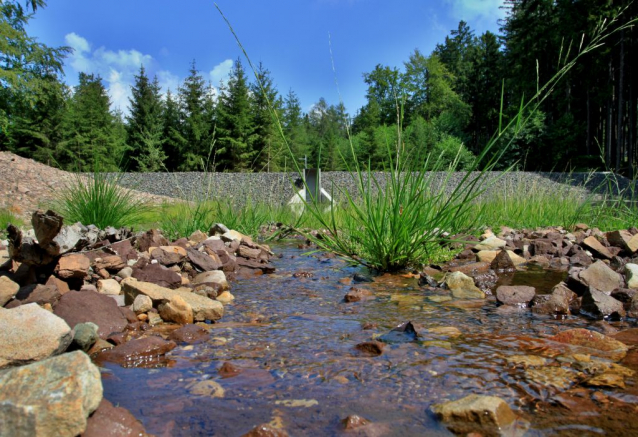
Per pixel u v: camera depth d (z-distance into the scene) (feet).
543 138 84.48
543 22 89.10
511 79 95.86
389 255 11.72
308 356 5.44
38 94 63.21
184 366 5.13
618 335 6.19
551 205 24.57
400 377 4.70
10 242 7.39
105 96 119.14
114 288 8.55
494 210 24.07
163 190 47.34
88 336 5.64
